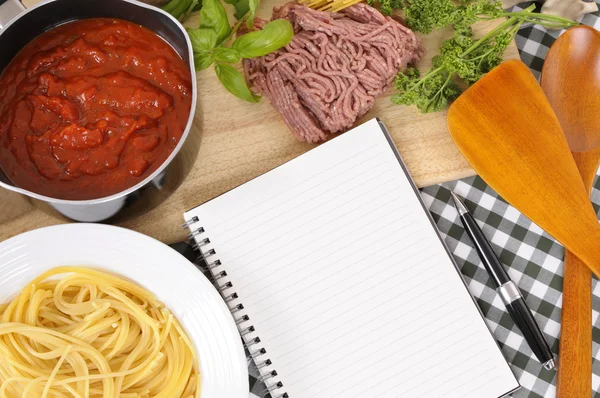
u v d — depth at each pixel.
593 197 0.76
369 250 0.72
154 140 0.65
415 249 0.72
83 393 0.69
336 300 0.72
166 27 0.66
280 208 0.71
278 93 0.71
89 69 0.66
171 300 0.69
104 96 0.65
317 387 0.71
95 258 0.69
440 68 0.71
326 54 0.71
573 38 0.73
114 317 0.71
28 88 0.66
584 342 0.73
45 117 0.65
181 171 0.69
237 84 0.67
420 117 0.73
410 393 0.71
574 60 0.73
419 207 0.71
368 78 0.70
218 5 0.66
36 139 0.65
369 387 0.71
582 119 0.73
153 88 0.66
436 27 0.71
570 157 0.72
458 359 0.72
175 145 0.66
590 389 0.73
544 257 0.75
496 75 0.71
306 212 0.71
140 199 0.67
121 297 0.69
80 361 0.70
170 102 0.66
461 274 0.72
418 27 0.71
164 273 0.68
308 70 0.71
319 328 0.71
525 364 0.74
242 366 0.68
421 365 0.72
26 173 0.65
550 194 0.72
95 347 0.71
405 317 0.72
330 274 0.72
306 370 0.71
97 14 0.67
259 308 0.71
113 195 0.63
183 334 0.69
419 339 0.72
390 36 0.70
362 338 0.72
